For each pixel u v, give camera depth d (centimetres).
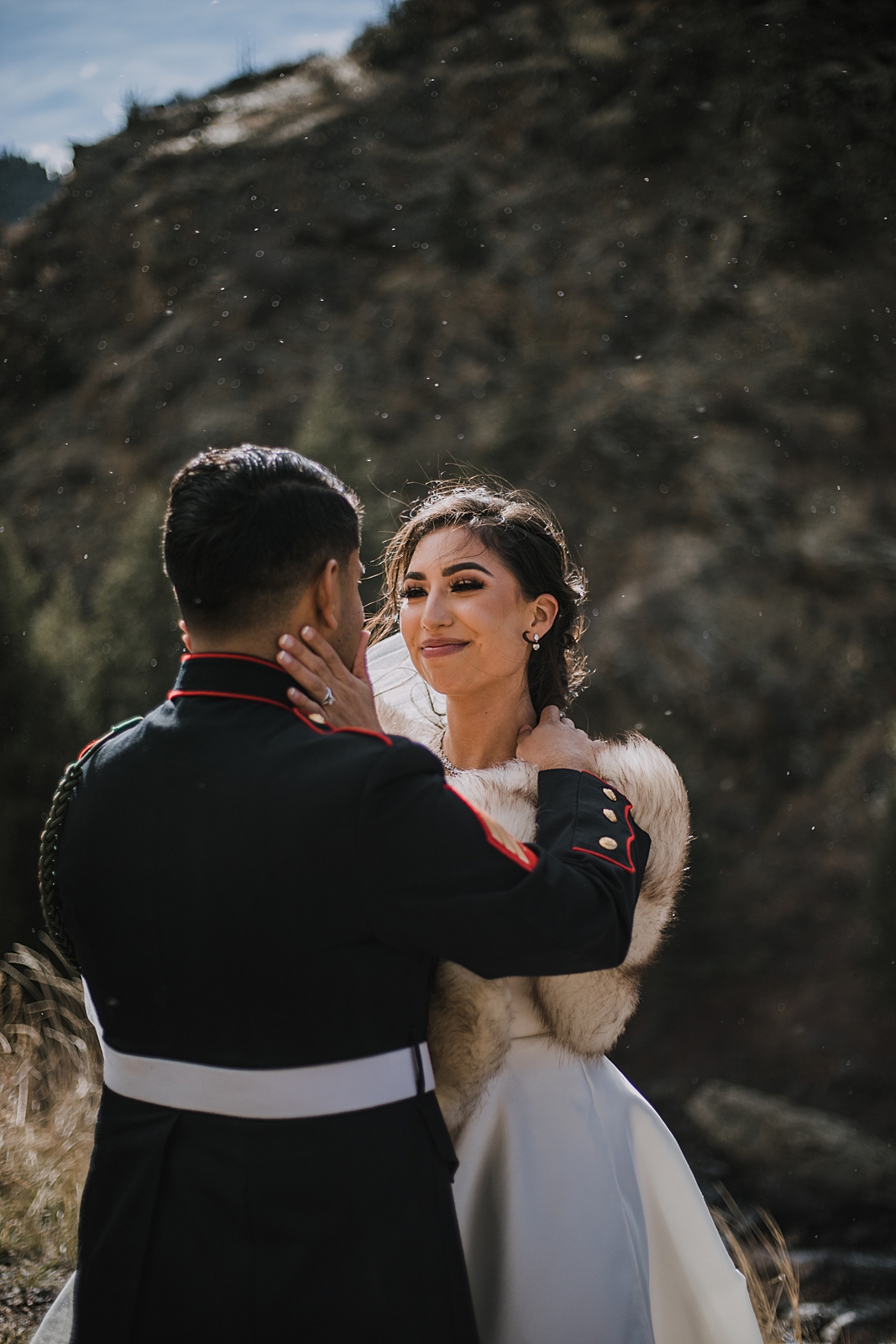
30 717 1059
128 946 105
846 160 2311
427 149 2955
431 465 2109
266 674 110
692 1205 154
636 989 141
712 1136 995
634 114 2636
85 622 1945
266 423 2353
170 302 2722
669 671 1845
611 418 2183
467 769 153
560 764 135
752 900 1568
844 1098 1280
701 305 2367
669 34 2695
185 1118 103
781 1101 1297
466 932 101
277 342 2538
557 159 2800
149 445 2392
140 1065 106
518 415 2180
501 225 2673
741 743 1806
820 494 2100
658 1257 154
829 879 1576
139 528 1409
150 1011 105
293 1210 101
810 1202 903
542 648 155
